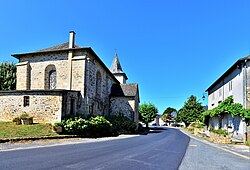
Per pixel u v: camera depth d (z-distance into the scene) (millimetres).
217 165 8078
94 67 26031
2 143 11664
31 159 7566
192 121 52250
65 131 17781
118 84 35562
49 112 19469
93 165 6977
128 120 29562
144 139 19266
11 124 18359
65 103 19797
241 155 11344
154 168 7012
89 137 19172
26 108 20031
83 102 23000
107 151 10453
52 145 12125
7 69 36719
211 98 33594
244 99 19203
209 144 16969
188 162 8422
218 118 27250
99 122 20562
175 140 19297
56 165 6734
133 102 32344
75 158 8109
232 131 21375
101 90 28875
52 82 25234
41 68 25359
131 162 7809
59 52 24766
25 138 13336
